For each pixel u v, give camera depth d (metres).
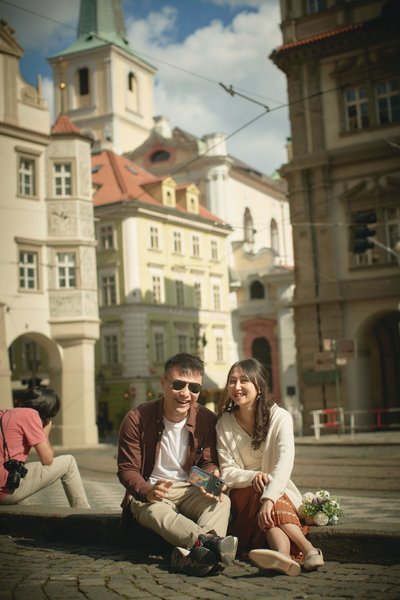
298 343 32.53
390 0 30.77
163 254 51.69
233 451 5.47
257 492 5.27
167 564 5.24
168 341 51.12
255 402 5.44
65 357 34.16
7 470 6.27
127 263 48.88
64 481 6.81
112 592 4.43
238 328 60.62
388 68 30.91
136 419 5.61
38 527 6.45
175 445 5.56
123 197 49.44
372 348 38.59
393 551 4.87
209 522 5.19
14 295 32.56
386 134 30.91
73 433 33.75
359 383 31.30
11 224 32.81
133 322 48.50
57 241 34.28
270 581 4.64
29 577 4.87
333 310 31.77
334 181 32.25
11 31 33.00
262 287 60.56
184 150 65.12
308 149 32.59
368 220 22.42
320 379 31.83
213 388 54.06
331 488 13.19
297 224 32.44
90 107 70.31
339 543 5.06
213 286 57.03
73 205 34.69
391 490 12.66
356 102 31.98
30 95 34.03
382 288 30.80
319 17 32.34
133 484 5.36
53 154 34.69
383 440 24.09
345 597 4.15
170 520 5.15
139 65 73.44
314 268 32.25
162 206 51.31
